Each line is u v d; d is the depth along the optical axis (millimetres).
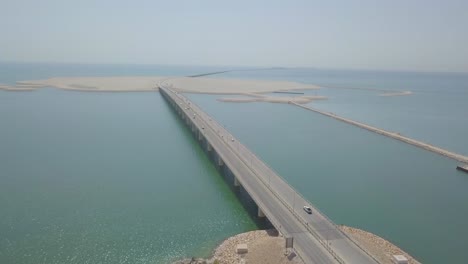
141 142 83438
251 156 65375
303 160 72375
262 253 36031
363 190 57031
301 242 36562
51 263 35188
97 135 88438
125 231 41875
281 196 47781
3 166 63000
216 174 62812
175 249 38531
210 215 46750
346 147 84500
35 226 42312
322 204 51219
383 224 45656
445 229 44781
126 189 54375
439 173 67188
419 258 38250
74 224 43062
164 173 62406
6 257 35969
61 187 54250
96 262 35688
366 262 33156
